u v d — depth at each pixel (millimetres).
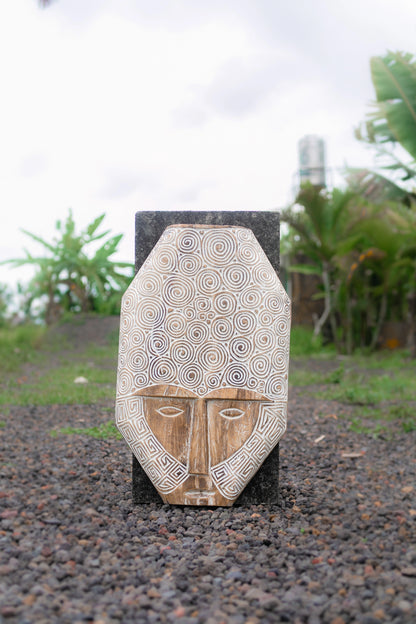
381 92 8539
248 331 3510
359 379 9086
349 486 4055
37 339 15000
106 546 2797
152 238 3670
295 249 15258
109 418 5918
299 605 2215
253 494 3600
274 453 3598
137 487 3588
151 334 3516
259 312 3516
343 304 14469
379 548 2848
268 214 3662
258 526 3186
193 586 2387
